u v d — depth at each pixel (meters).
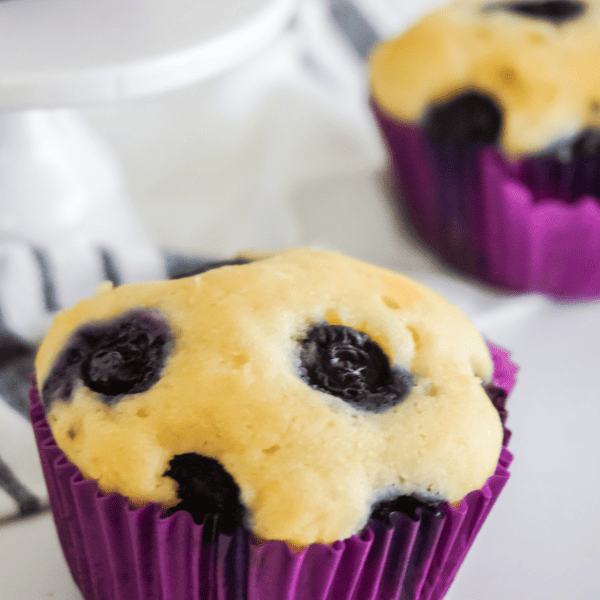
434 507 0.21
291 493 0.20
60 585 0.23
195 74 0.25
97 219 0.31
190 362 0.21
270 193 0.34
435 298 0.23
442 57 0.28
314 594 0.21
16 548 0.23
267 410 0.21
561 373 0.28
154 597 0.22
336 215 0.33
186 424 0.21
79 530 0.22
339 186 0.35
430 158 0.29
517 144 0.28
